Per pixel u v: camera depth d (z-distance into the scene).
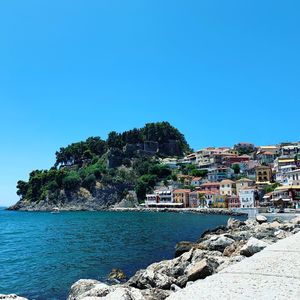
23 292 28.06
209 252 26.33
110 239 64.56
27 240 68.06
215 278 11.04
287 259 13.30
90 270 35.84
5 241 67.19
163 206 191.50
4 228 104.00
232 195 163.62
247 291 9.48
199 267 19.95
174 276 23.80
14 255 47.84
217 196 166.75
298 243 17.03
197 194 177.38
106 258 42.75
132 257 42.72
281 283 10.09
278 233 30.86
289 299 8.73
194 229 80.75
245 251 21.00
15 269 37.47
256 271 11.64
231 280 10.66
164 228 85.50
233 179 190.50
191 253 26.09
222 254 26.55
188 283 18.19
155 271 22.81
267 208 105.00
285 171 159.88
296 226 35.56
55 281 31.50
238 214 137.62
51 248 54.34
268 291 9.40
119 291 13.27
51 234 79.81
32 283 30.98
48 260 42.84
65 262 41.03
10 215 194.75
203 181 196.50
